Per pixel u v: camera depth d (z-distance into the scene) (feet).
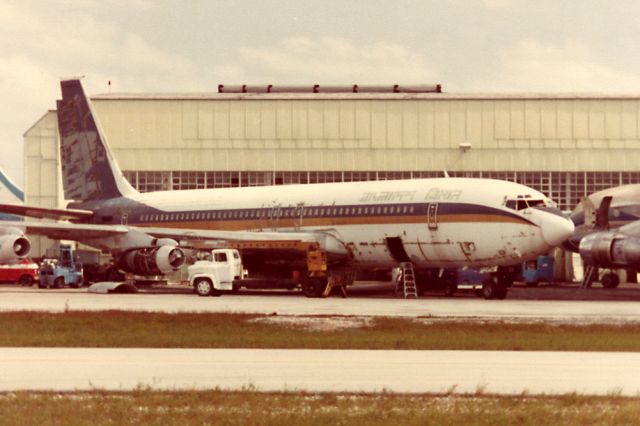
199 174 519.60
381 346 175.32
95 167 447.83
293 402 118.32
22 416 109.29
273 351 168.14
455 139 509.76
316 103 514.68
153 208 423.64
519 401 119.65
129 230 382.83
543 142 508.53
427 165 510.58
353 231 354.33
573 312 255.50
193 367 146.82
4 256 348.79
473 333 199.00
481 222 321.52
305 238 361.10
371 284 468.75
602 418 110.01
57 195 513.04
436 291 371.35
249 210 390.63
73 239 392.06
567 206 510.58
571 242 420.77
